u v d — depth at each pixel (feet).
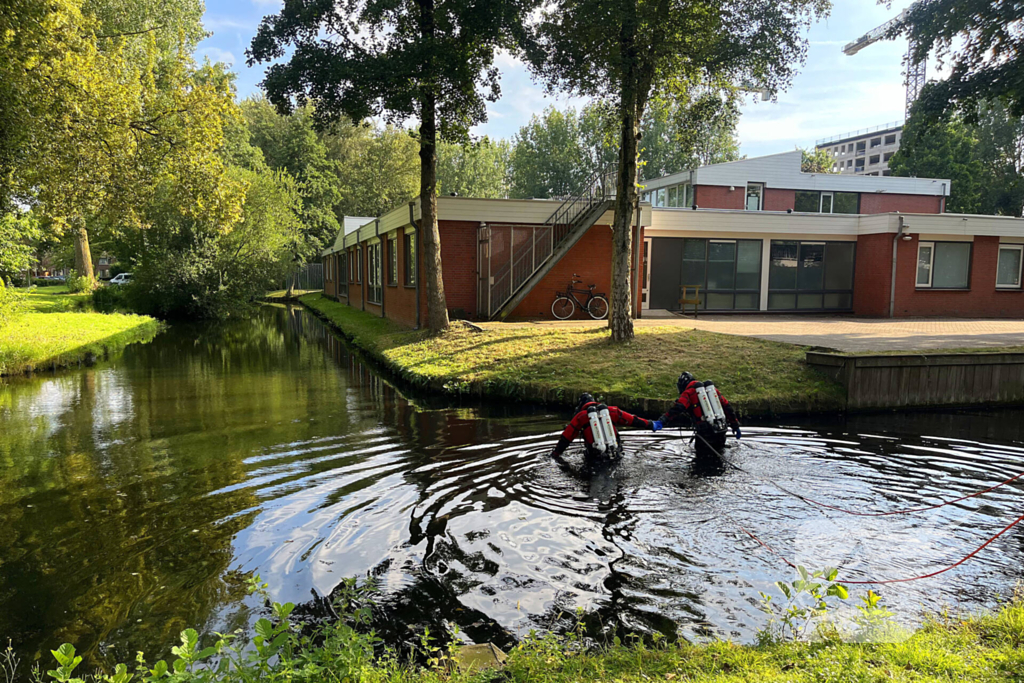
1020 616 10.39
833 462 21.63
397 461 22.80
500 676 9.67
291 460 23.44
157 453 24.95
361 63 41.14
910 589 12.73
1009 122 140.87
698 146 47.96
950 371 33.76
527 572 13.76
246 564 14.66
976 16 43.93
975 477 19.98
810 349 36.58
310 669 9.21
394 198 173.17
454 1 40.09
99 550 15.69
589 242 59.41
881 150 338.75
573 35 38.19
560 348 41.29
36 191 53.62
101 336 62.80
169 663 10.96
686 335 43.80
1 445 26.58
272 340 70.18
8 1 36.96
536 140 192.85
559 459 22.07
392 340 53.98
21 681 10.51
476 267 57.67
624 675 9.28
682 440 24.56
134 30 79.41
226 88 63.82
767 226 66.08
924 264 65.67
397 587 13.29
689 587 12.98
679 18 34.96
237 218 68.08
